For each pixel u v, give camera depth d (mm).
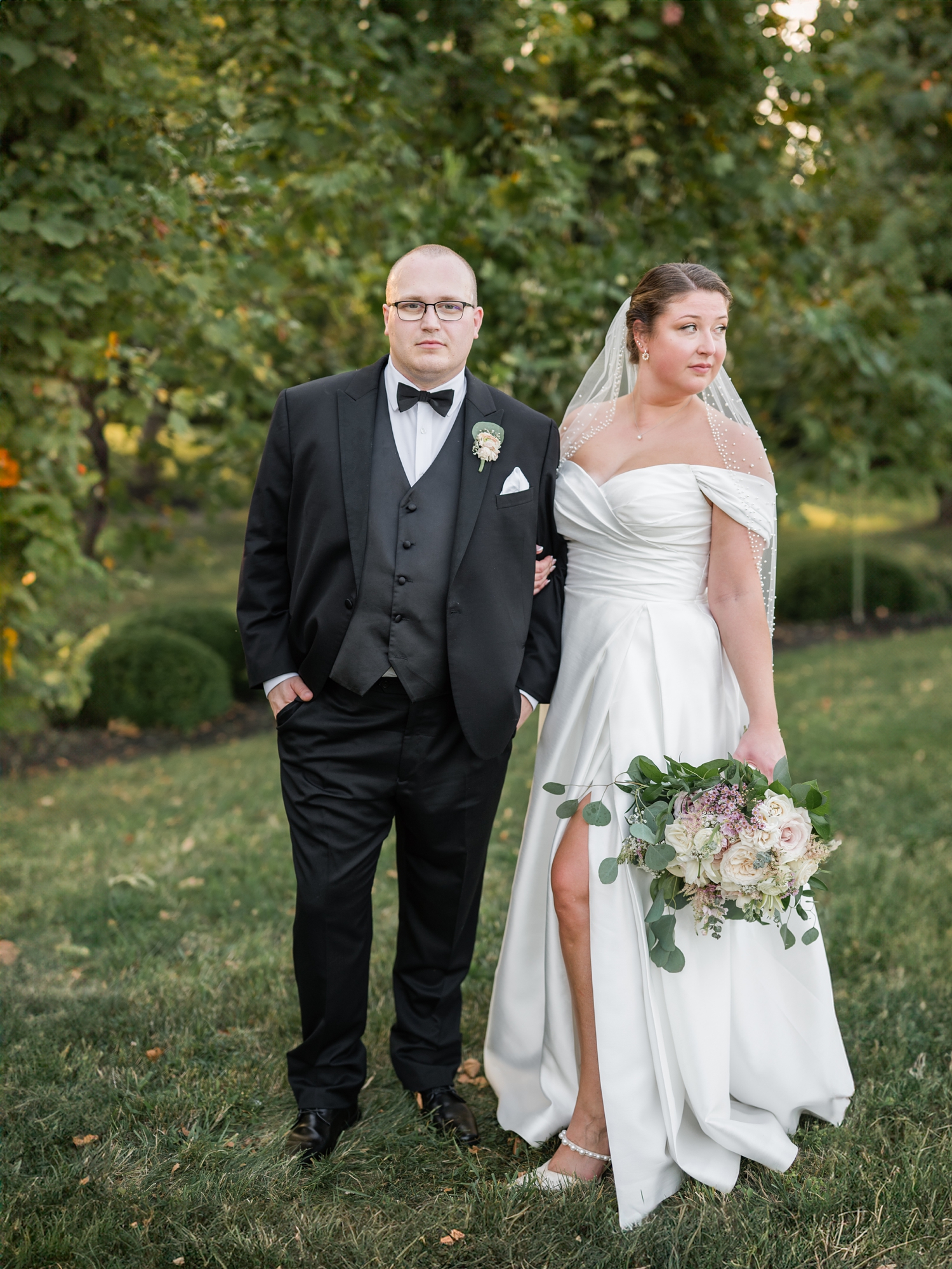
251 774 6434
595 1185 2443
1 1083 2824
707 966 2457
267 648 2541
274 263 5859
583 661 2572
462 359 2457
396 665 2426
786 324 7254
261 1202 2367
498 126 5629
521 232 5590
